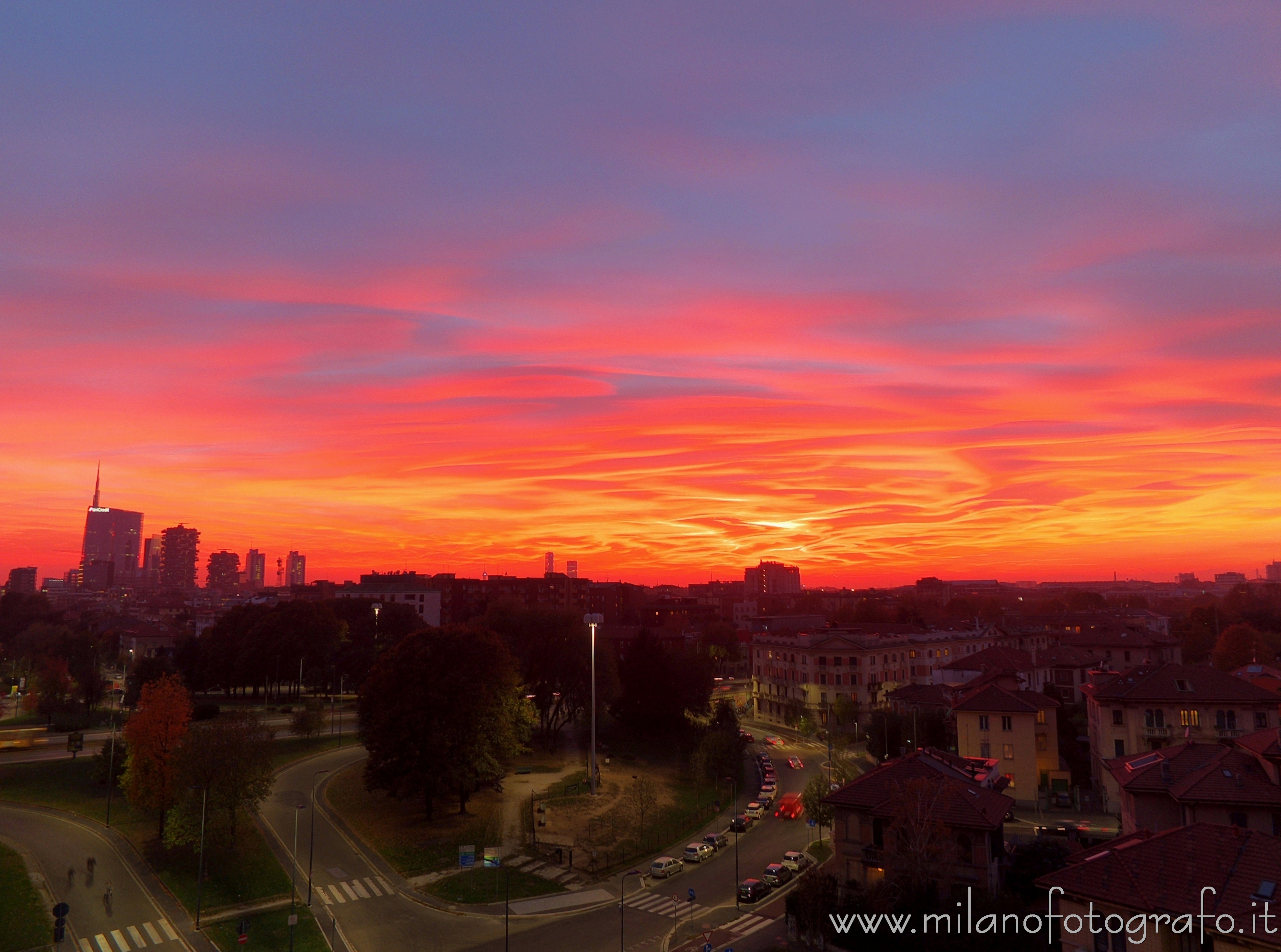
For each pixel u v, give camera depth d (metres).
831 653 147.25
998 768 82.44
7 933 54.25
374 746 81.31
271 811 81.38
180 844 68.44
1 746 106.75
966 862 52.66
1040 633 188.88
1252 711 80.00
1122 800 62.88
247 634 150.75
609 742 121.44
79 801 83.69
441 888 64.25
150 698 75.31
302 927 56.91
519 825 79.25
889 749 105.38
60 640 183.50
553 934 56.25
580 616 134.62
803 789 99.12
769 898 63.06
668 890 65.00
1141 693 84.12
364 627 173.88
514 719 94.62
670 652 139.75
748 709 169.38
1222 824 50.19
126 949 53.06
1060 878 42.72
